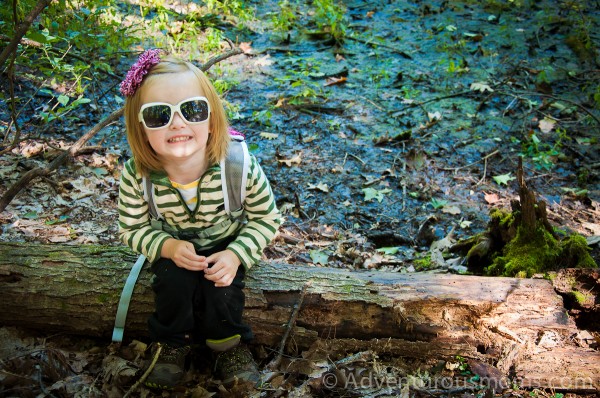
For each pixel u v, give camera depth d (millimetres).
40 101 4891
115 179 4270
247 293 2840
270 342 2867
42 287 2838
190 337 2740
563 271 3121
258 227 2713
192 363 2809
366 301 2840
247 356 2746
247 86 5480
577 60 6129
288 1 6961
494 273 3584
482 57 6129
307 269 2980
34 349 2746
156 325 2666
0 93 3611
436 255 3857
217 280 2566
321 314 2857
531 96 5574
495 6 7090
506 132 5141
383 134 5031
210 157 2531
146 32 5898
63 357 2721
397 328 2844
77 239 3629
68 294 2830
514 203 3650
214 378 2750
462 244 3883
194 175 2539
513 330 2850
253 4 6867
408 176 4625
